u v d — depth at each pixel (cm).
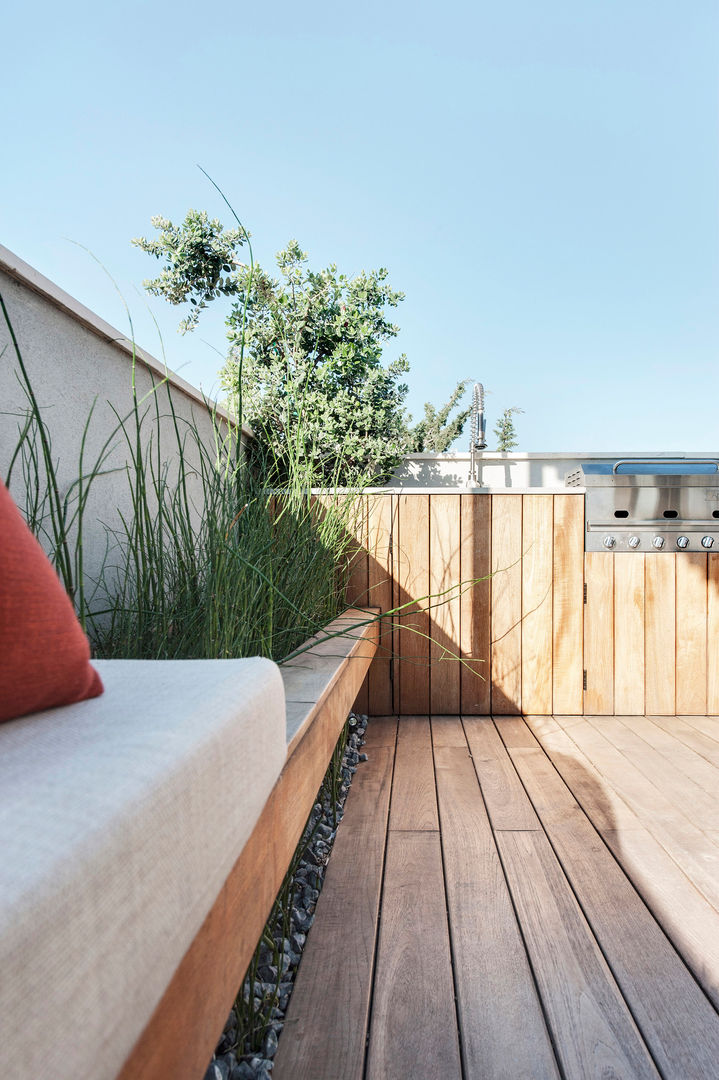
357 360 357
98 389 167
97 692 55
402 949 128
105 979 33
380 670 296
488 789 208
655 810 192
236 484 168
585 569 294
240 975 62
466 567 295
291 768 91
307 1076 98
